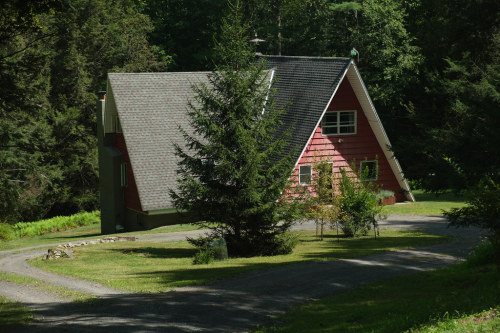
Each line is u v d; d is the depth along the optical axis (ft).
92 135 199.00
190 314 46.70
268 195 78.95
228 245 81.05
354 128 127.34
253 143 78.48
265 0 227.61
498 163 84.07
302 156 123.24
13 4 75.15
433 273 58.13
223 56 80.23
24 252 99.96
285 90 134.82
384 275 58.80
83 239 119.03
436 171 95.30
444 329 35.76
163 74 133.59
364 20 179.11
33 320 46.57
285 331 41.04
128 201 131.34
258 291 53.88
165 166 121.19
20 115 157.48
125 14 221.87
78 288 58.95
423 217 107.55
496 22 106.11
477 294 45.01
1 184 163.63
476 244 77.30
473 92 122.42
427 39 130.93
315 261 68.49
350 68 123.65
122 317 46.44
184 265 71.87
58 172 176.24
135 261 77.15
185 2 228.63
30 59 95.91
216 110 79.36
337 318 43.24
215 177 79.92
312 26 205.77
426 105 154.71
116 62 206.39
